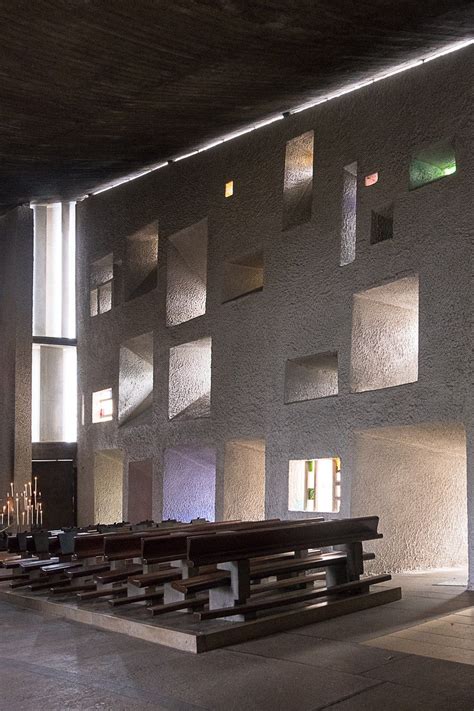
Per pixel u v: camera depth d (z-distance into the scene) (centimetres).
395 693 622
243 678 680
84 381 2238
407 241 1279
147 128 1557
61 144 1609
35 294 2466
